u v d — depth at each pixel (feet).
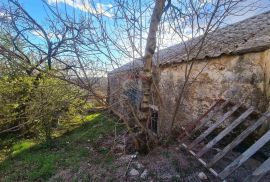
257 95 14.40
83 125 31.60
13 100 26.12
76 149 21.33
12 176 17.98
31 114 22.08
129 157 15.69
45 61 21.07
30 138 29.01
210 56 17.29
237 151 14.96
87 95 16.01
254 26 19.63
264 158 13.53
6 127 28.84
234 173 12.44
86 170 15.60
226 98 16.29
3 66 23.79
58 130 30.27
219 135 13.88
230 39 18.60
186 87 19.04
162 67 24.76
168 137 16.53
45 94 20.59
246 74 15.06
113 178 13.91
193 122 17.69
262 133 14.07
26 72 22.44
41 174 17.07
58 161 18.76
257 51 14.28
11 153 24.35
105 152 18.34
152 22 15.05
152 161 14.73
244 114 14.05
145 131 15.84
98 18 13.82
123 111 16.40
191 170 13.34
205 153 14.79
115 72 16.46
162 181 12.93
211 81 17.79
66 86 18.07
